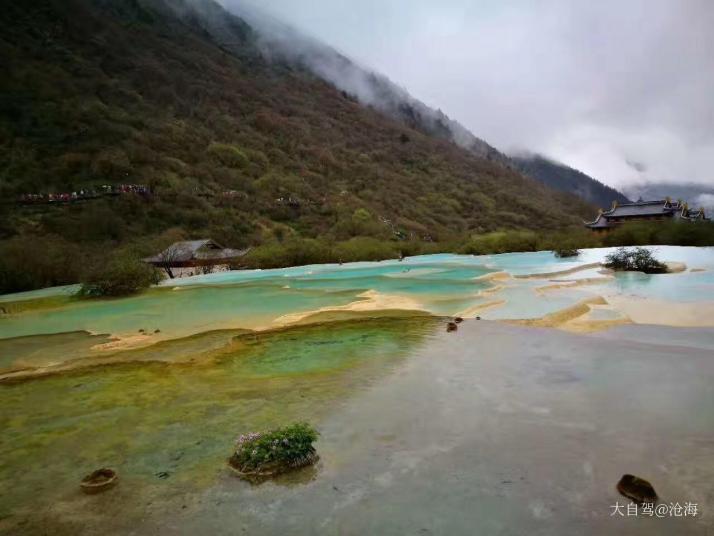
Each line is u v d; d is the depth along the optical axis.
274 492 4.05
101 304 17.58
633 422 5.07
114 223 41.06
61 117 57.94
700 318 9.64
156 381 7.45
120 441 5.24
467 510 3.67
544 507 3.65
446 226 72.62
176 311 14.83
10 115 55.16
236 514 3.76
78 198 44.88
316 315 12.52
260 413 5.84
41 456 4.98
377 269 27.42
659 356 7.34
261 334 10.57
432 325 10.53
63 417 6.09
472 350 8.25
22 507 4.01
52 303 18.25
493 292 15.10
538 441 4.75
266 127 95.12
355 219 57.72
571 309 11.11
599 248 34.28
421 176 101.62
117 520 3.76
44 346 10.86
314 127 110.88
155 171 56.56
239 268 35.38
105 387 7.30
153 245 38.00
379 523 3.56
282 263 35.59
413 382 6.73
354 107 142.00
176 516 3.77
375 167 96.75
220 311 14.32
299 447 4.52
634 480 3.80
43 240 30.67
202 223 47.94
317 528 3.54
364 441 4.94
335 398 6.25
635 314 10.41
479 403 5.82
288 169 80.25
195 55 114.62
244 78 120.50
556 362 7.32
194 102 90.69
